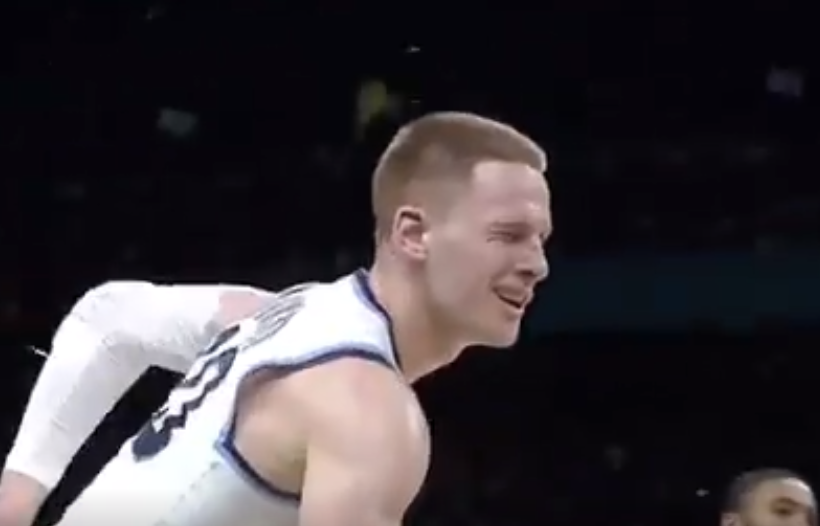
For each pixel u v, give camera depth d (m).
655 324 18.89
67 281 20.03
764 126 20.72
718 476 19.72
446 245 2.79
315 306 2.82
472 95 21.28
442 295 2.80
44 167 20.64
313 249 20.33
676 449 19.81
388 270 2.86
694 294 18.84
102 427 9.64
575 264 19.20
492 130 2.86
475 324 2.81
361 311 2.78
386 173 2.89
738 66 21.25
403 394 2.64
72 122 20.83
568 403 20.11
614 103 21.11
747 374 20.05
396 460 2.55
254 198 20.53
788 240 19.64
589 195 20.42
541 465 19.81
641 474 19.80
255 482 2.70
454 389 20.30
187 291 3.41
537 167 2.87
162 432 2.86
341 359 2.65
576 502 19.69
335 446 2.56
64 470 3.41
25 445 3.38
